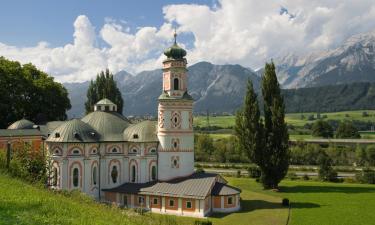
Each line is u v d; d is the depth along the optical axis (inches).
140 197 2965.1
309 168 5246.1
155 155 3198.8
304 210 2915.8
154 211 2871.6
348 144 6643.7
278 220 2571.4
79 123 3100.4
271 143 3718.0
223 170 5231.3
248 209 2915.8
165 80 3243.1
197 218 2640.3
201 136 6373.0
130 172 3221.0
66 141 2947.8
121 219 1480.1
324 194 3604.8
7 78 4488.2
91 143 3058.6
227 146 6043.3
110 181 3169.3
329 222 2559.1
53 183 2928.2
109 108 3518.7
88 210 1509.6
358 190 3828.7
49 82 4926.2
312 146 5831.7
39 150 2401.6
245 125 3791.8
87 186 3021.7
